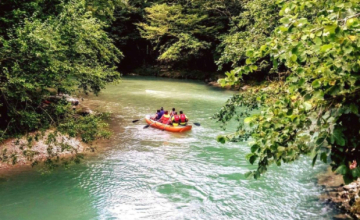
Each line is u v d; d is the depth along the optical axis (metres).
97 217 6.41
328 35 2.20
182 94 22.48
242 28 25.50
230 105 6.43
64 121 8.32
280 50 2.54
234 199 7.21
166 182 8.07
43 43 6.96
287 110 2.84
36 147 9.39
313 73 2.69
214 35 30.34
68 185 7.80
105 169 8.82
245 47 7.94
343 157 2.45
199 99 20.50
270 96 5.05
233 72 2.98
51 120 8.48
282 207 6.86
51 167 8.03
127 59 37.59
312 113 2.69
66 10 8.87
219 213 6.63
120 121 14.28
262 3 9.50
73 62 9.67
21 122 7.66
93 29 10.59
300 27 2.43
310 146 2.52
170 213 6.62
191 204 6.99
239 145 11.12
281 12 2.71
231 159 9.73
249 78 25.41
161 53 33.66
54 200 7.06
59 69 8.12
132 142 11.37
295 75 2.83
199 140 11.73
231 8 30.48
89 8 16.84
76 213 6.55
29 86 6.97
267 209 6.78
